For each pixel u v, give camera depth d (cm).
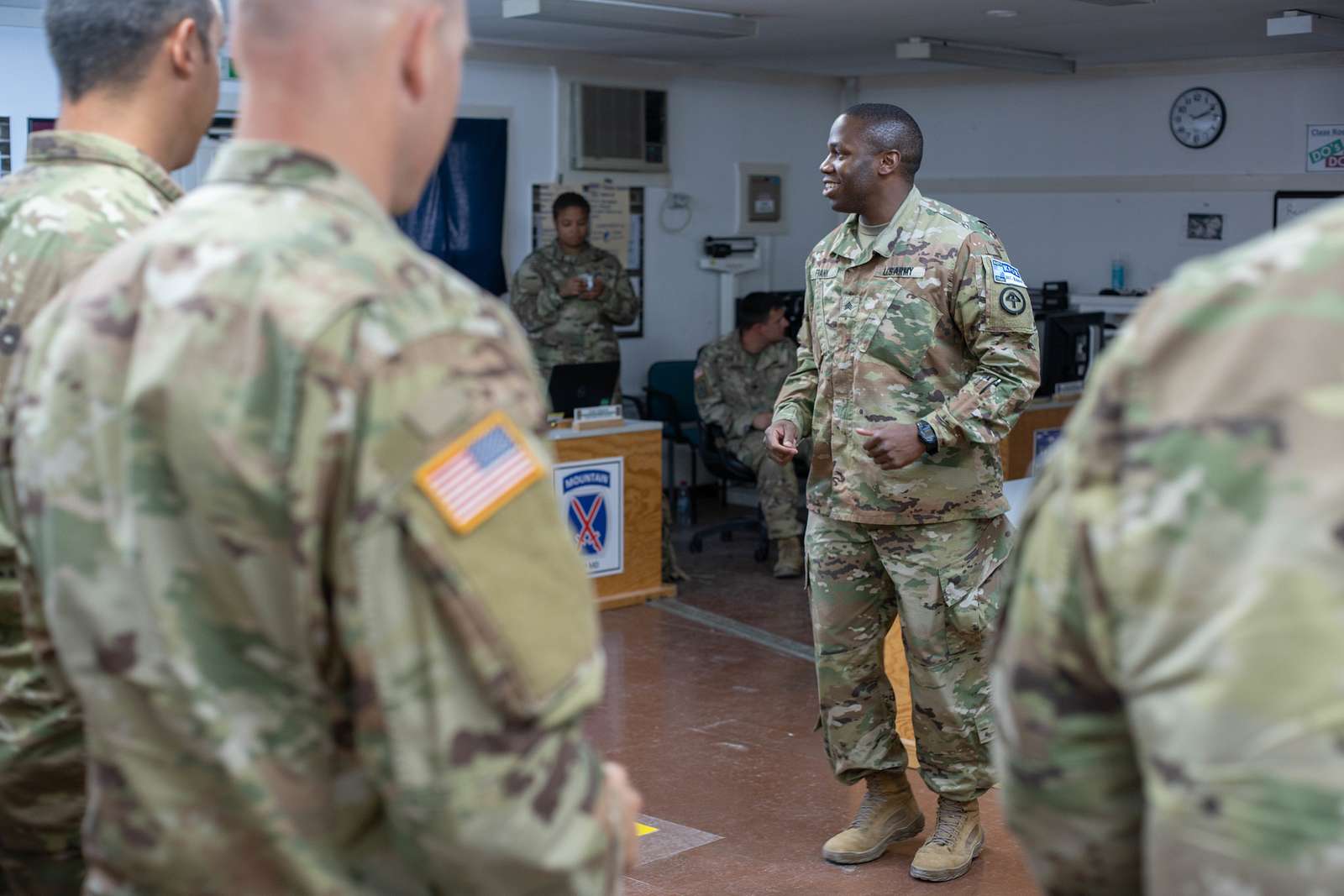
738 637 582
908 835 352
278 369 97
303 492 96
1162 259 921
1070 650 86
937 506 321
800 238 1016
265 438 97
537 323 790
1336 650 71
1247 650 73
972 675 330
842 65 948
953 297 320
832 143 328
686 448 927
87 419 104
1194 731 75
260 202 105
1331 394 73
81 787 159
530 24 743
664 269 938
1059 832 92
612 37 797
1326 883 71
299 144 106
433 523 95
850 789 399
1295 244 78
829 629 337
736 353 772
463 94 826
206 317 100
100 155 165
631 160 905
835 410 332
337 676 100
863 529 330
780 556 709
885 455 310
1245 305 77
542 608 99
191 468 98
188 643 100
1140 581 78
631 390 931
